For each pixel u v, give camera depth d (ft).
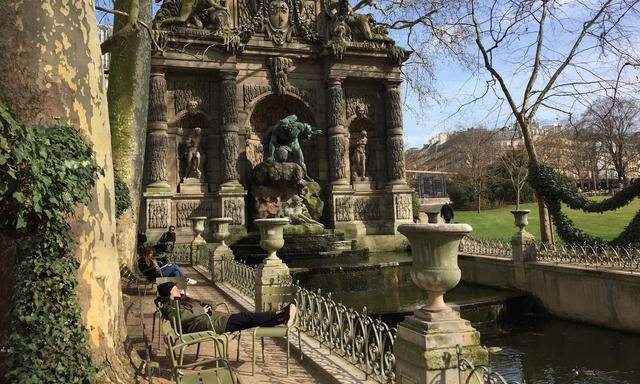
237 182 86.02
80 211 16.90
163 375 20.16
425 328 15.43
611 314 43.88
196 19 86.43
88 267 17.06
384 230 94.38
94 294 17.15
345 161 93.71
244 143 90.02
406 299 51.57
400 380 16.30
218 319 20.71
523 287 54.70
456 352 14.96
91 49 18.56
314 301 27.68
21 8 16.93
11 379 14.06
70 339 15.02
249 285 41.14
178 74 87.56
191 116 88.48
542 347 41.37
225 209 83.92
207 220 85.25
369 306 47.70
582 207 59.36
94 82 18.49
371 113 97.71
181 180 86.99
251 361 23.63
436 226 15.34
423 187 180.14
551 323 49.21
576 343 42.09
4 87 16.70
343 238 85.71
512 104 71.10
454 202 183.93
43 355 14.30
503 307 50.11
